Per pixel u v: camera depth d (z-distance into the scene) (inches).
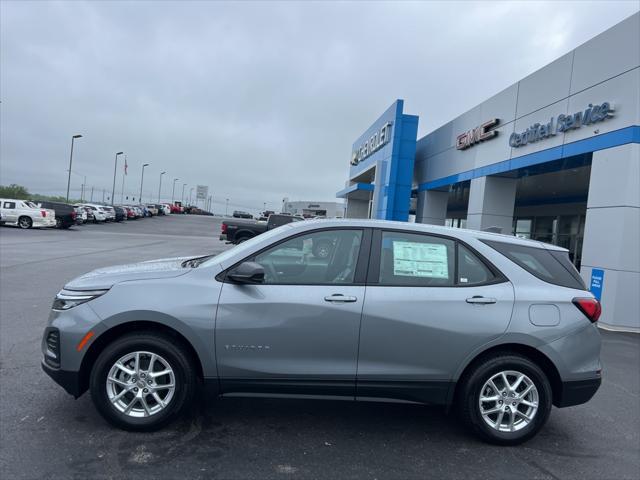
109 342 145.9
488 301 147.4
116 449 133.3
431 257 152.9
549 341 147.3
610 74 388.8
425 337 144.3
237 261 149.7
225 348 141.6
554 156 460.8
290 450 139.0
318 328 142.4
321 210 3014.3
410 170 811.4
